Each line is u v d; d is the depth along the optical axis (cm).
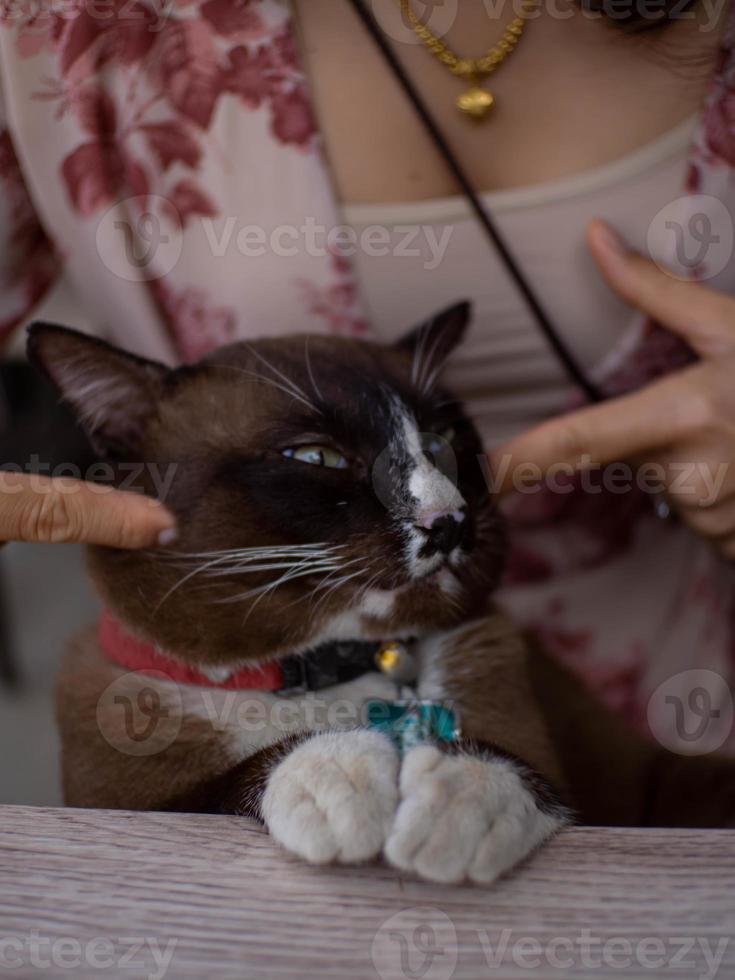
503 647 65
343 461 61
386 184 67
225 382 62
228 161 66
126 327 69
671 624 75
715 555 74
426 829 52
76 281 70
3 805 53
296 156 66
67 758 62
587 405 70
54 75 65
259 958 51
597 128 67
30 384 113
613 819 71
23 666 115
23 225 69
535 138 67
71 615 125
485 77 66
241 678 61
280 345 63
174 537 60
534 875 52
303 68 66
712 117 67
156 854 52
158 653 61
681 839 53
